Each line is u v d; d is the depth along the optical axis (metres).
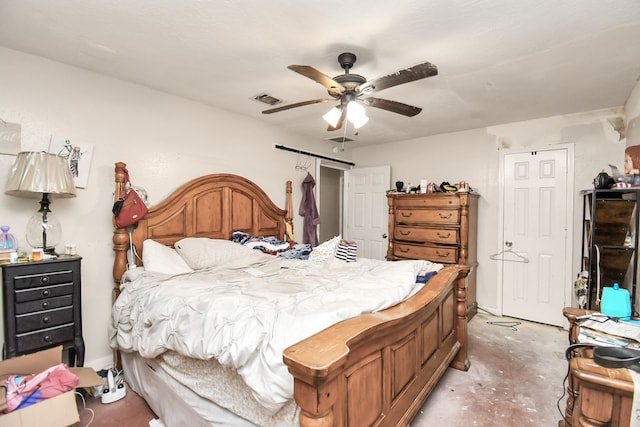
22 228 2.10
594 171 3.30
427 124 3.81
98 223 2.43
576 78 2.49
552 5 1.59
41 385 1.53
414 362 1.73
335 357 0.94
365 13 1.66
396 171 4.76
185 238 2.82
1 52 2.03
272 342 1.21
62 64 2.27
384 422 1.41
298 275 2.24
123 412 1.97
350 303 1.51
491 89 2.72
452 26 1.78
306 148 4.37
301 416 0.97
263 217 3.66
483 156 3.98
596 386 1.04
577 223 3.40
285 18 1.72
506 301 3.85
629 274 2.34
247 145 3.56
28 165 1.90
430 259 3.86
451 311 2.42
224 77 2.51
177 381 1.66
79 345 2.05
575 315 1.61
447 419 1.89
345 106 2.12
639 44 1.96
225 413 1.39
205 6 1.62
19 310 1.81
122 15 1.70
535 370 2.51
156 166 2.78
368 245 4.90
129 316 2.00
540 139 3.59
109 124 2.49
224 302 1.58
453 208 3.71
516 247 3.78
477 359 2.70
